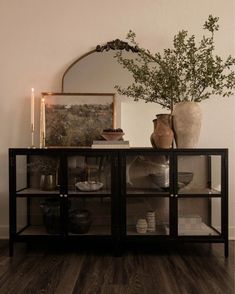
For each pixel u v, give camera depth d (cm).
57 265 218
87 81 277
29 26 279
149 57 270
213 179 243
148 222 243
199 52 273
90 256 237
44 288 183
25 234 242
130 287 184
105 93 276
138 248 255
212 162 243
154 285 187
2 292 179
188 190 244
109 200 241
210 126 279
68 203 242
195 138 248
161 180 242
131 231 243
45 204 248
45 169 248
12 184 240
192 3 279
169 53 260
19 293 177
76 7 279
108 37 279
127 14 279
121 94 275
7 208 280
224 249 245
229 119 279
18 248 255
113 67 276
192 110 245
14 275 201
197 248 255
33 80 279
